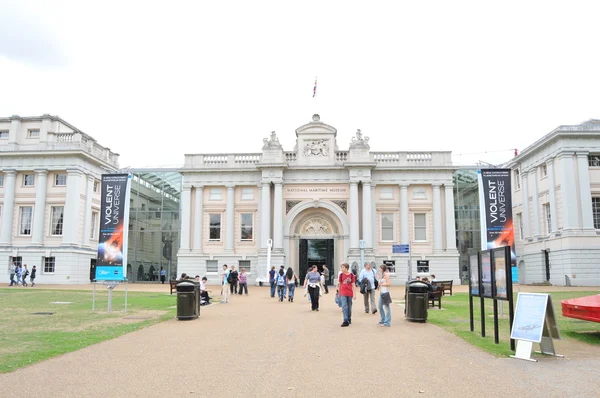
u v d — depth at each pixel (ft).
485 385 28.30
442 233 152.05
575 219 134.10
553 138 139.33
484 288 44.98
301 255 153.79
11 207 157.69
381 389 27.53
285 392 26.94
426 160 154.40
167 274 168.35
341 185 152.87
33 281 141.49
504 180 66.28
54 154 155.84
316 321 57.11
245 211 155.43
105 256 66.69
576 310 46.21
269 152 151.64
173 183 172.86
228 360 35.14
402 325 53.36
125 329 49.26
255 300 90.07
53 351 37.65
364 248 144.66
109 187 68.28
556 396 25.94
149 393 26.76
